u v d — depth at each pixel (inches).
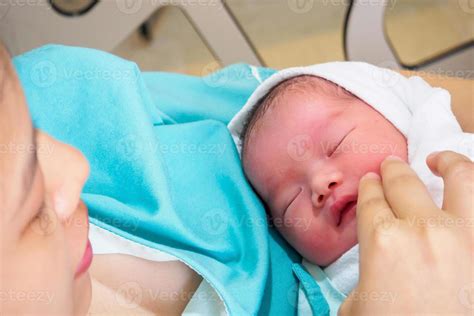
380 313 22.9
